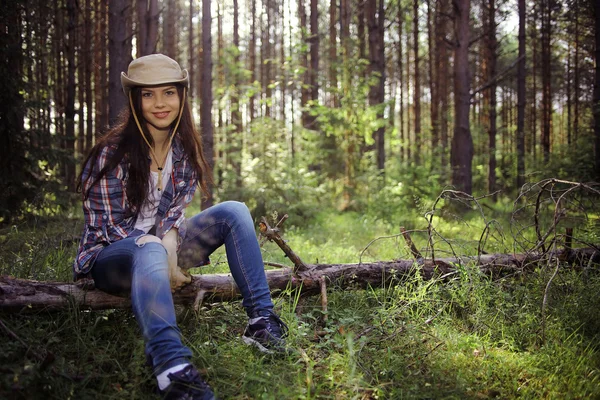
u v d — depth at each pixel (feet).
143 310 7.03
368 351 8.46
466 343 8.56
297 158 38.47
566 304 9.83
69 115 39.06
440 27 60.54
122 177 8.13
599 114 35.76
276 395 6.97
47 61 39.96
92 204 8.10
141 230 8.18
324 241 22.76
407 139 78.84
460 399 7.07
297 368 7.67
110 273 8.00
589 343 8.54
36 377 6.41
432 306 10.16
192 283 9.28
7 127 22.89
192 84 70.69
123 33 28.58
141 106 8.20
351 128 39.14
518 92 48.60
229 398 7.00
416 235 22.35
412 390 7.15
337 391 7.25
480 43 68.33
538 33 65.77
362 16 52.06
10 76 22.88
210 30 31.53
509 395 7.25
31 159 24.12
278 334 8.37
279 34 78.02
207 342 8.27
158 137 8.45
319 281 10.39
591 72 60.95
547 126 63.93
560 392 7.27
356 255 17.22
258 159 32.53
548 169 40.04
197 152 8.78
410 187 35.01
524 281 10.98
